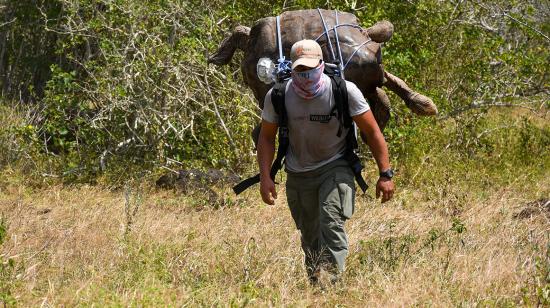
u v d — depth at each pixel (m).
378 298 17.45
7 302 15.93
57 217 27.02
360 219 26.45
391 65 36.44
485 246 21.95
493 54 42.28
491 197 31.94
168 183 33.75
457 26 41.94
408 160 37.53
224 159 36.56
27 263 19.84
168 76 35.91
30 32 49.19
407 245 21.64
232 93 36.56
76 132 36.59
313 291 18.19
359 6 38.34
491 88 43.22
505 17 42.03
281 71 18.20
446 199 30.61
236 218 27.70
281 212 28.66
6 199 30.56
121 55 35.84
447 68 42.03
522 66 42.81
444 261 20.17
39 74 48.78
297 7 36.78
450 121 46.16
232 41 22.83
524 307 17.03
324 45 20.91
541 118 52.94
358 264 20.20
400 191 33.69
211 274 19.27
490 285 18.31
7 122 40.62
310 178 18.44
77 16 39.03
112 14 36.28
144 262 19.42
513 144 43.50
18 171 35.66
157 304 16.23
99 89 35.78
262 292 17.80
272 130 18.31
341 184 18.19
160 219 26.36
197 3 37.47
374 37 21.48
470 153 41.81
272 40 21.31
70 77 36.22
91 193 32.00
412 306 16.70
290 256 20.66
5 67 50.12
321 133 17.97
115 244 21.89
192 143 37.41
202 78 36.97
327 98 17.66
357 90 17.84
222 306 16.52
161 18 36.44
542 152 43.19
